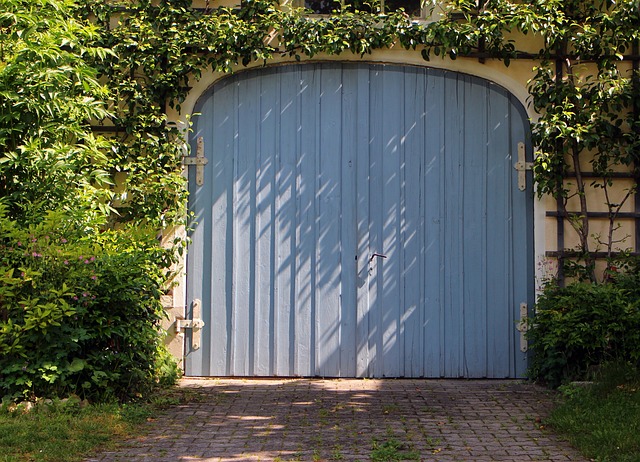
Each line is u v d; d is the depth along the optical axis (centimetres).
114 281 584
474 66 741
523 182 738
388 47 735
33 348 561
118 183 728
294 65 745
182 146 729
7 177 617
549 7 706
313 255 738
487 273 737
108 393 577
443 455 473
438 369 734
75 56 613
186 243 724
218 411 590
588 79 725
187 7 728
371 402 628
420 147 742
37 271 559
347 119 743
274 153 742
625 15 709
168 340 735
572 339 656
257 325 736
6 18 593
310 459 464
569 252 726
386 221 739
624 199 723
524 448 488
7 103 604
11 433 484
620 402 570
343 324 736
